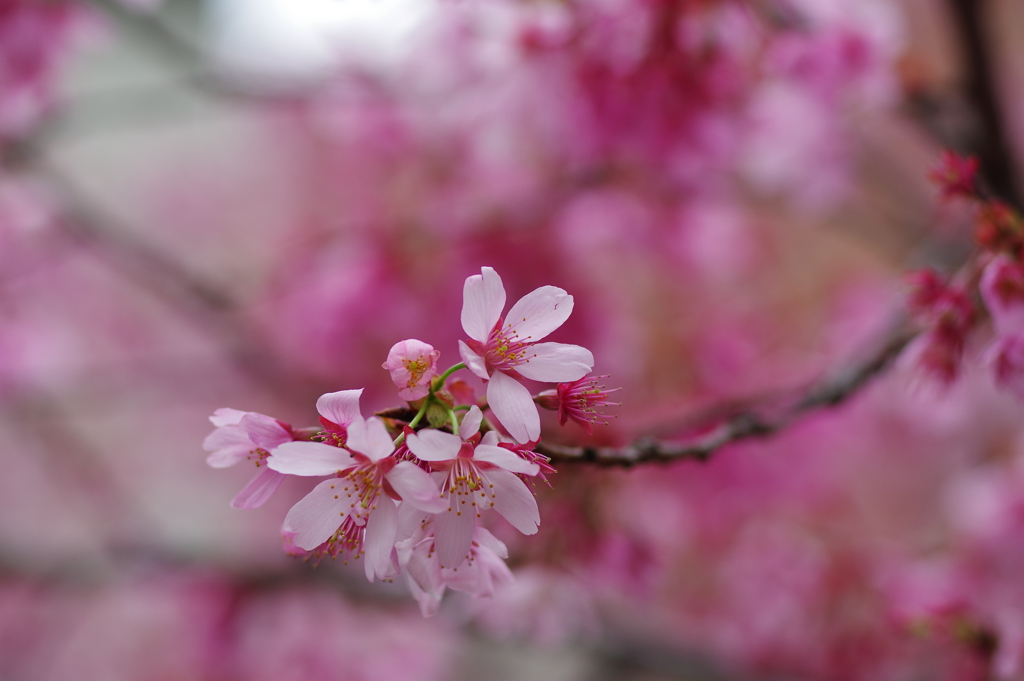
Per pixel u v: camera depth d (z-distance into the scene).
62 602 1.87
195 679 1.50
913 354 0.54
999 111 0.78
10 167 1.15
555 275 1.15
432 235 1.13
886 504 1.76
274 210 1.87
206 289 1.36
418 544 0.45
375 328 1.14
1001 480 1.14
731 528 1.29
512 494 0.44
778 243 1.58
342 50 0.98
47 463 1.97
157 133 2.11
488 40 0.79
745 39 0.73
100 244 1.40
